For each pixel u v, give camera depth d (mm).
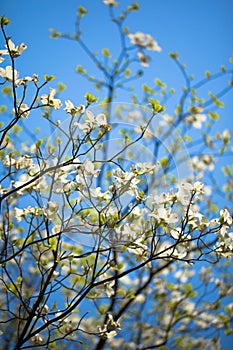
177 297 3502
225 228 1983
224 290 3297
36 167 2086
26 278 2613
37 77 2004
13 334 2676
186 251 2027
